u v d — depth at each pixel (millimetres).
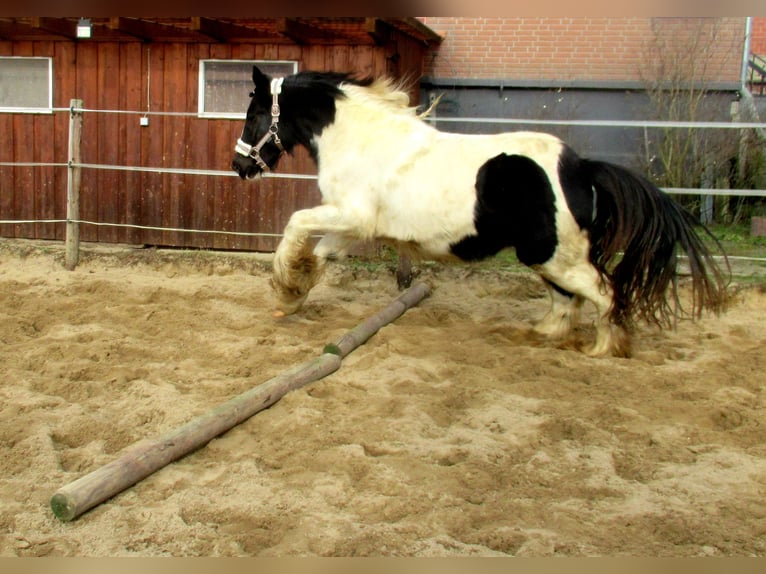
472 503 3271
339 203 5473
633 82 10656
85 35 8070
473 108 10992
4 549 2875
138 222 8852
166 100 8656
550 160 4977
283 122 5691
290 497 3254
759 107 11047
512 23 10836
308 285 5758
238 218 8680
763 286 6809
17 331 5617
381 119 5488
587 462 3652
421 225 5230
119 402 4277
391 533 2998
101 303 6496
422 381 4684
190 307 6465
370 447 3740
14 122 8961
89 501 3086
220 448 3748
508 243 5164
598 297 5094
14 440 3730
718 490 3402
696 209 10531
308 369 4590
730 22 10562
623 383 4727
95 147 8852
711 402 4453
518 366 4969
